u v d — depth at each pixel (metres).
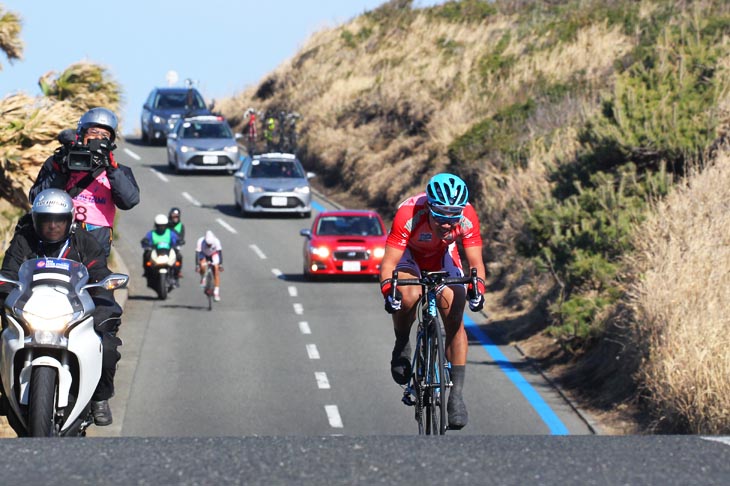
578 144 85.06
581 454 16.38
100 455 16.12
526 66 139.75
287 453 16.25
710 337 47.22
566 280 66.81
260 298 82.56
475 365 62.97
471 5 182.00
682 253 58.38
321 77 184.25
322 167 151.25
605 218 67.19
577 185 69.69
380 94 154.38
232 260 99.81
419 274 25.05
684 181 66.81
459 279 24.02
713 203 62.53
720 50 82.81
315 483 14.50
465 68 149.62
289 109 181.12
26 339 21.19
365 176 137.50
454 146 114.12
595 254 66.44
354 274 92.00
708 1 128.75
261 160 125.50
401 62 172.12
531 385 58.16
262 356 63.59
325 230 91.88
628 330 56.12
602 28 141.62
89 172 24.72
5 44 54.94
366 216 93.69
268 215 123.81
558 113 110.19
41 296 21.34
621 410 51.16
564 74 132.12
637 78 76.62
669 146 70.00
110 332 23.55
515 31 159.12
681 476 15.04
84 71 58.00
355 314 76.44
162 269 80.44
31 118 49.00
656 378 48.41
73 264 22.19
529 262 81.19
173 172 149.25
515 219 87.38
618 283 63.75
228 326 72.06
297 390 56.12
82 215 24.75
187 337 68.62
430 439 17.78
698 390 44.22
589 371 58.16
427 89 146.62
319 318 74.88
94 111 25.12
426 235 24.33
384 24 193.88
